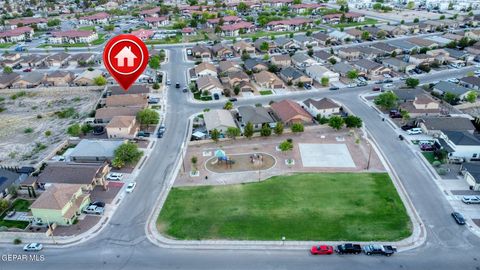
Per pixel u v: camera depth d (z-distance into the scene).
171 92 132.38
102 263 58.44
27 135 109.56
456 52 159.62
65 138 106.19
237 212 69.50
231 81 135.12
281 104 112.38
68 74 146.62
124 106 117.75
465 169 77.81
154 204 72.56
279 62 156.88
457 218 65.38
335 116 101.44
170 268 57.09
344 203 71.38
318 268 56.34
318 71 140.00
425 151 89.81
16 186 77.00
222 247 61.12
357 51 165.75
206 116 106.75
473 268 55.94
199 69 147.88
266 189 76.50
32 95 137.25
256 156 88.62
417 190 74.94
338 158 87.94
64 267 57.81
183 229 65.44
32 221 68.50
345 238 62.31
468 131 96.19
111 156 88.44
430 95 123.38
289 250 60.06
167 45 195.75
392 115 108.00
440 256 58.31
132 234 64.62
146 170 84.44
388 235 62.81
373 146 92.75
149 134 101.25
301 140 97.19
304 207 70.44
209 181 79.88
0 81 141.62
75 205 69.62
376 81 137.88
